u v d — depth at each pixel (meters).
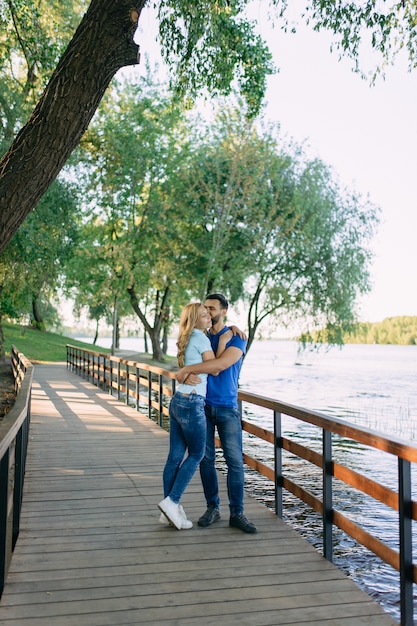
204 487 5.08
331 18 8.68
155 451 8.54
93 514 5.36
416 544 6.93
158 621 3.25
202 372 4.66
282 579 3.83
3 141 19.00
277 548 4.41
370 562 6.33
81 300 41.59
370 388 29.94
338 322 31.25
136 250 33.69
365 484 3.71
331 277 30.61
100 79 5.84
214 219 30.58
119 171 31.36
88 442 9.29
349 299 30.97
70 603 3.48
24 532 4.82
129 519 5.20
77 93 5.77
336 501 8.68
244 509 5.49
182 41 9.24
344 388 29.73
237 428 4.89
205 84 10.03
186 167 31.45
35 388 18.77
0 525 3.56
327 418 4.11
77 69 5.73
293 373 42.31
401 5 8.55
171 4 8.92
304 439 13.84
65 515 5.32
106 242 35.19
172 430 5.04
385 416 19.31
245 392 5.96
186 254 32.16
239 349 4.77
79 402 15.13
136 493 6.14
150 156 32.06
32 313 53.75
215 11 9.03
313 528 7.23
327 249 30.80
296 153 31.03
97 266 36.56
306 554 4.29
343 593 3.62
